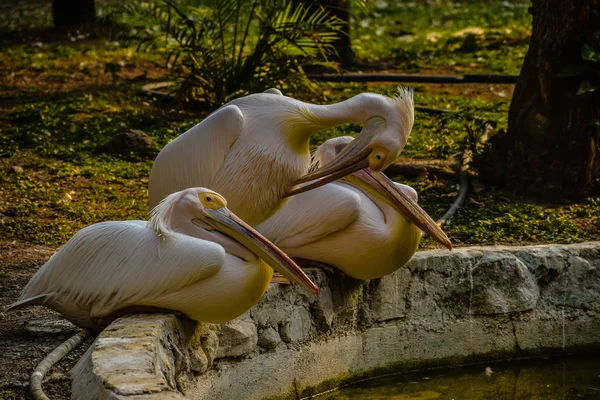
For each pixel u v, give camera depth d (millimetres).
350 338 11203
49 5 37219
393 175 17000
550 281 12148
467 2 41969
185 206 8961
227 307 8789
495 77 22859
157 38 24172
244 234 8883
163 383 7219
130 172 16938
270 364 10211
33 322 9930
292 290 10383
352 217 10453
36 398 8031
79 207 14812
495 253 11891
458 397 10867
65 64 26641
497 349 11938
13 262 12180
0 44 29531
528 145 16203
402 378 11500
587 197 15734
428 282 11641
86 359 8281
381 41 31891
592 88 15430
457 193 16047
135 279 8609
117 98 22641
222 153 10047
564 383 11344
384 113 10023
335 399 10727
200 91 21516
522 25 34812
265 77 21000
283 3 20828
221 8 21031
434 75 25234
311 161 11055
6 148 18031
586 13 15500
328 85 23703
